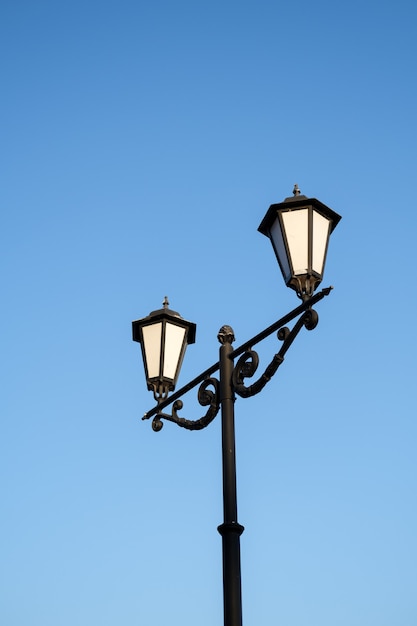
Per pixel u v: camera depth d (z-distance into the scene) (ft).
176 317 26.94
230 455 22.70
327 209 23.27
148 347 26.78
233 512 21.76
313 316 21.38
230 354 24.39
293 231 22.70
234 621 19.97
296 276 22.18
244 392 23.06
